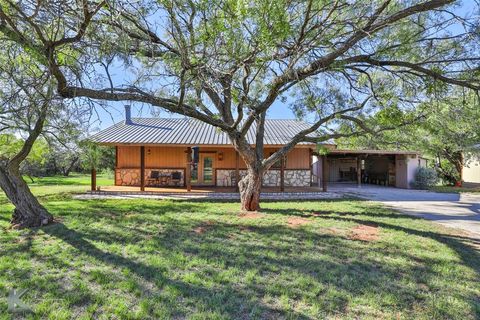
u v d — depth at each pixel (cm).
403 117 816
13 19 397
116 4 383
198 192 1422
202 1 423
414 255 544
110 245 551
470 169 2217
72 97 522
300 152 1744
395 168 2122
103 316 318
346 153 2002
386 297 376
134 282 398
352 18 552
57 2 363
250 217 846
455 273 464
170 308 336
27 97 472
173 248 542
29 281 395
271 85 697
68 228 667
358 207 1112
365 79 816
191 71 514
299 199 1345
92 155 855
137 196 1359
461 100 730
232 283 404
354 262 498
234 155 1709
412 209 1112
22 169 1434
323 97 863
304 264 481
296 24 535
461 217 955
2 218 771
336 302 361
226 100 906
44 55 420
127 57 464
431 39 634
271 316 328
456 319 334
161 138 1495
